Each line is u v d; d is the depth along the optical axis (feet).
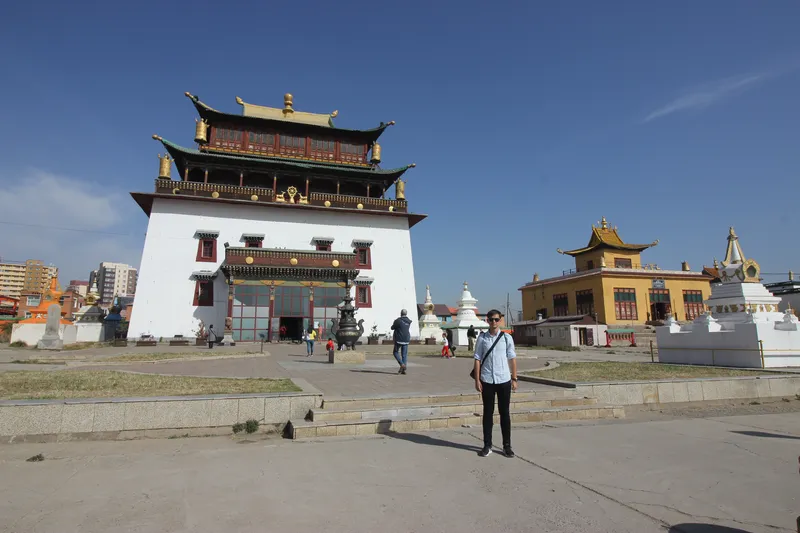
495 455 20.10
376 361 59.26
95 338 111.34
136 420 23.76
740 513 13.91
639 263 193.98
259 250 116.16
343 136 152.25
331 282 121.08
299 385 31.94
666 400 34.17
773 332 48.49
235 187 131.03
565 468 18.24
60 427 22.85
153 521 13.14
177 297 119.24
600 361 64.03
